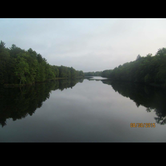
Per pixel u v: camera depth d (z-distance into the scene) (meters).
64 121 13.95
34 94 30.16
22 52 53.88
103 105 20.67
